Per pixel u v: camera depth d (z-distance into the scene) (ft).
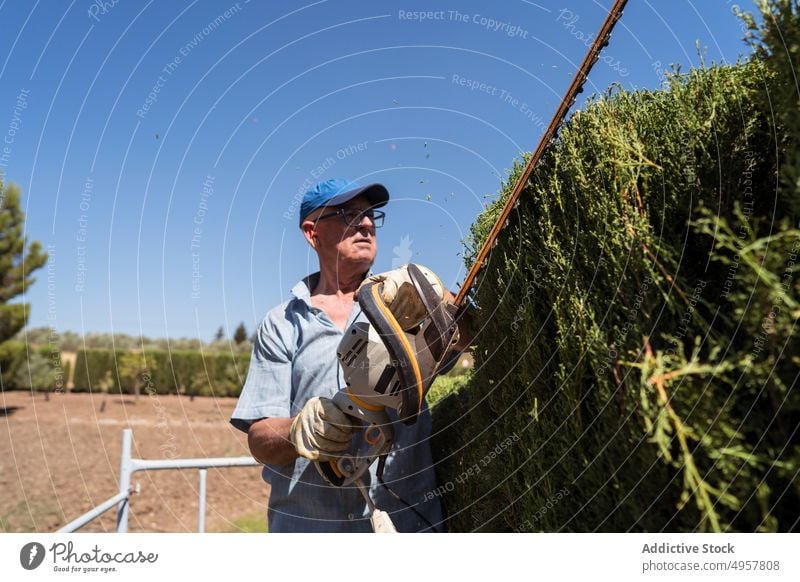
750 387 3.20
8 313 63.16
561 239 4.35
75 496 26.61
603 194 3.93
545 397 4.46
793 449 3.07
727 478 3.16
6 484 28.91
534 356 4.51
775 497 3.17
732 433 3.17
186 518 23.22
